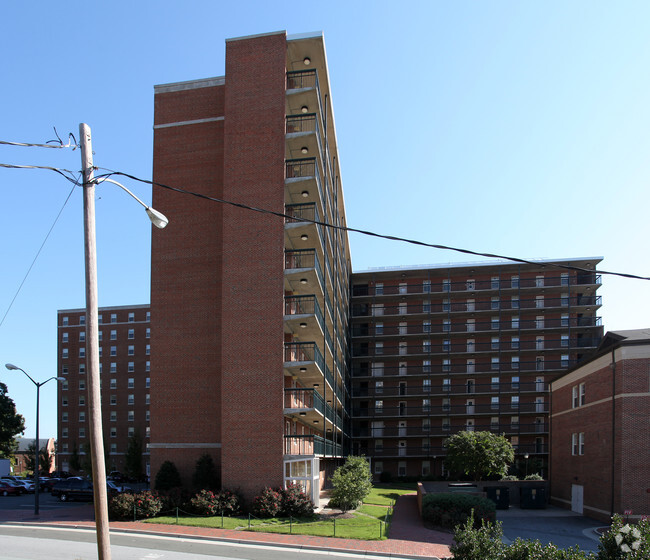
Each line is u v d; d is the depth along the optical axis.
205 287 31.48
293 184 30.78
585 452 34.50
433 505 25.53
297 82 34.00
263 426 27.53
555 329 62.44
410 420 63.22
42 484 49.81
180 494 27.09
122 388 78.31
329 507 30.17
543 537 25.23
